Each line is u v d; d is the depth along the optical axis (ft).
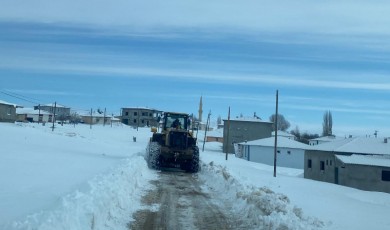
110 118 407.23
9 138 111.55
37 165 57.36
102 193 32.48
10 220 26.04
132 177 50.75
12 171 48.96
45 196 34.63
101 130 290.97
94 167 62.18
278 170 166.30
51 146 106.52
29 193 35.70
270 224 31.53
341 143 153.38
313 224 32.76
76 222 24.52
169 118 88.69
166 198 44.86
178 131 80.84
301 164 211.61
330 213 41.16
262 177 85.71
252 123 262.47
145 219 33.83
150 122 416.67
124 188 41.83
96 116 406.21
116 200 35.60
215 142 315.99
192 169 78.89
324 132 324.19
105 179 39.88
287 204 37.78
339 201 55.62
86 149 120.88
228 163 116.06
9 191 36.19
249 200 39.47
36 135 140.67
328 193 69.31
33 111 353.72
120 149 145.28
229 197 46.83
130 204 38.75
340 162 133.90
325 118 324.80
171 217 35.24
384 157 138.00
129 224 31.71
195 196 47.37
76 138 173.27
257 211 35.45
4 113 250.37
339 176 134.41
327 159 145.38
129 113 419.95
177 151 79.25
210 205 41.86
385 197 79.05
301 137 347.15
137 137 275.80
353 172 126.82
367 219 39.37
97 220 27.96
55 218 22.89
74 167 59.52
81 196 29.37
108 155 102.47
